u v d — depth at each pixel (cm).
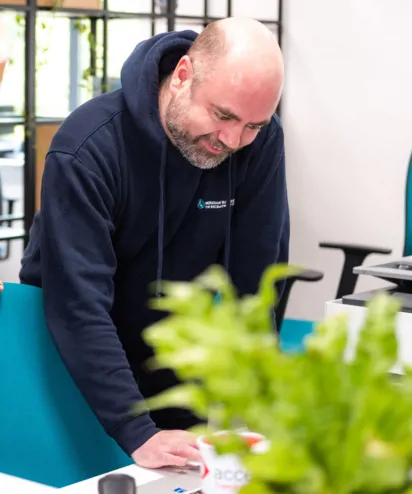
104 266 194
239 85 179
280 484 77
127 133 202
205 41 186
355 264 368
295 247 518
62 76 439
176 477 159
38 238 216
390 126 477
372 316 83
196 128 189
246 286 230
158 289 213
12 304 192
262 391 77
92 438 188
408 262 240
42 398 189
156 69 202
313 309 512
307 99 503
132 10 482
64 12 413
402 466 74
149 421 176
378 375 78
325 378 76
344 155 494
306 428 75
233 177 220
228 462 123
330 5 489
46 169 194
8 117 408
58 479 187
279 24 503
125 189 203
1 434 193
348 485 74
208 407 80
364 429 74
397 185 478
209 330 79
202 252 222
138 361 224
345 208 498
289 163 514
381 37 475
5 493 158
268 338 82
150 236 211
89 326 184
